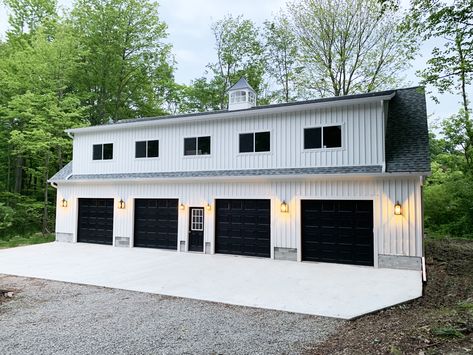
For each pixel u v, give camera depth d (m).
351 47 21.92
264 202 12.05
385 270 9.74
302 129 11.94
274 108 12.12
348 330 5.29
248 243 12.25
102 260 11.59
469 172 18.73
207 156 13.58
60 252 13.27
